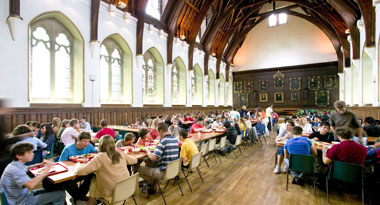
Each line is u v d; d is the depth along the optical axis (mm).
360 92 11195
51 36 7852
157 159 3859
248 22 21141
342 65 16266
